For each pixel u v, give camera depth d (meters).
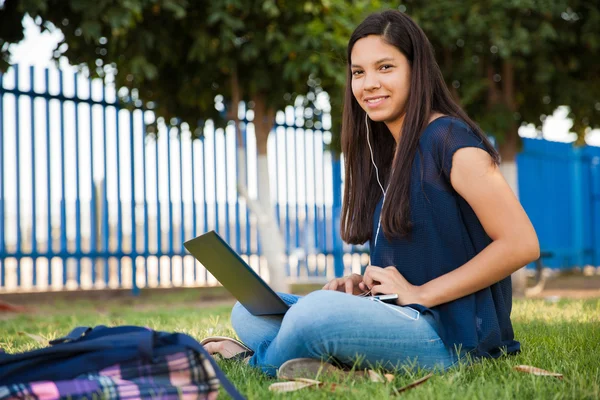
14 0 6.23
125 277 11.05
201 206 9.52
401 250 2.47
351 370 2.28
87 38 5.70
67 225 8.52
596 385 2.13
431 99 2.48
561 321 4.11
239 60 7.21
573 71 8.30
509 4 7.27
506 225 2.29
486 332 2.41
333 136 8.30
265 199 7.88
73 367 1.92
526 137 12.58
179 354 1.94
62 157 8.41
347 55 2.73
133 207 8.95
